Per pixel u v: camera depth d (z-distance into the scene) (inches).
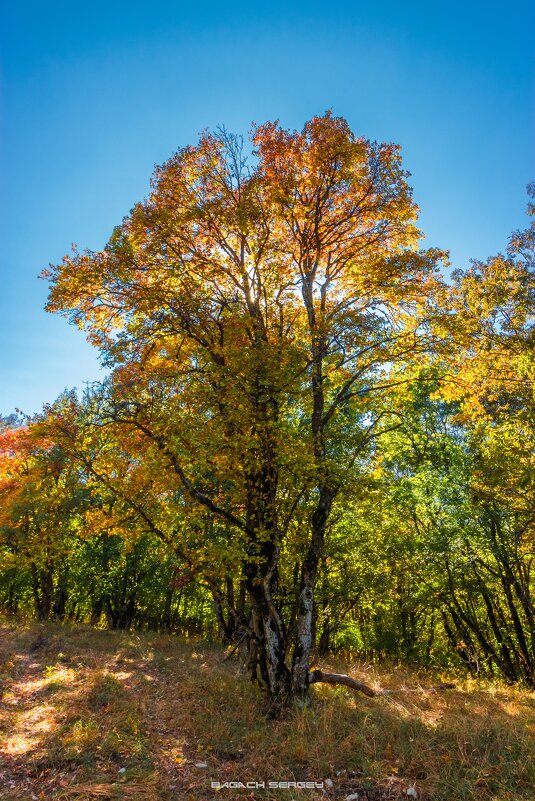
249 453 348.5
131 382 395.9
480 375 521.3
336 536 650.2
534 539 567.2
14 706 331.0
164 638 729.0
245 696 364.8
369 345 380.8
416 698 379.2
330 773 249.6
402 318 426.3
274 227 446.0
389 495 657.6
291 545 469.7
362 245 438.9
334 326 376.8
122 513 423.5
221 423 358.0
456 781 232.7
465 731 284.0
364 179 418.9
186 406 373.1
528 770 241.1
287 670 352.5
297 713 319.9
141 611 1182.3
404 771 247.9
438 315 393.1
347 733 292.8
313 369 391.2
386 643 764.6
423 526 680.4
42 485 808.9
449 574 630.5
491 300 530.3
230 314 412.2
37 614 1030.4
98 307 418.0
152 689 388.5
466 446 679.7
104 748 264.4
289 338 415.5
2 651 510.3
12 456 891.4
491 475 511.5
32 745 265.9
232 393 334.0
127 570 934.4
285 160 434.9
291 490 399.9
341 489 377.4
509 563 627.5
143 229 403.5
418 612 801.6
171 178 429.1
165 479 391.2
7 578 1136.8
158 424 350.9
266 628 362.6
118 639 659.4
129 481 429.4
